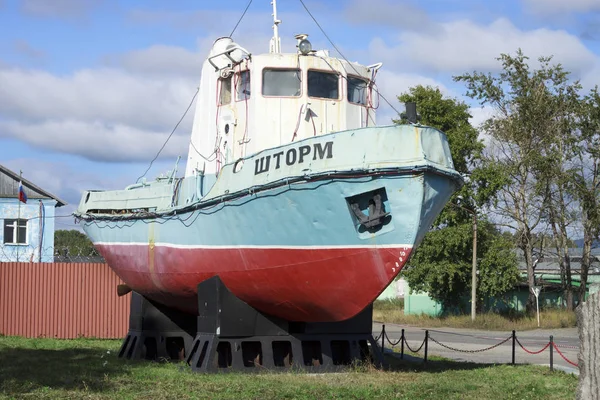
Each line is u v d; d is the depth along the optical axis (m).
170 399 12.14
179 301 18.53
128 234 19.80
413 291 50.28
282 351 16.02
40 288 26.69
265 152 14.66
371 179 12.98
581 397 5.27
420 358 20.69
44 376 15.00
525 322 42.78
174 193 17.98
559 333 38.09
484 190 45.06
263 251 14.60
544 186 47.56
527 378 15.20
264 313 15.75
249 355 15.87
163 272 17.88
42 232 46.75
